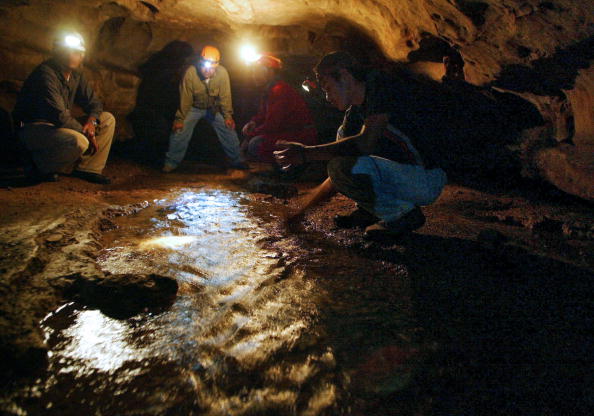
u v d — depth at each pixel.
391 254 2.61
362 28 4.83
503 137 4.50
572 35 2.55
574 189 3.72
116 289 1.97
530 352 1.64
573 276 2.32
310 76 6.36
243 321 1.85
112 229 3.00
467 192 4.25
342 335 1.76
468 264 2.46
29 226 2.67
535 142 4.12
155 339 1.71
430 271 2.37
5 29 4.58
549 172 3.98
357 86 2.46
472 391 1.43
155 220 3.25
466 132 4.88
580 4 2.27
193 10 5.08
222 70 5.08
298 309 1.96
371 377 1.50
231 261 2.50
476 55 3.38
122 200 3.74
